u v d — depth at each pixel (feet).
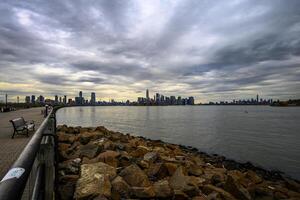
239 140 120.47
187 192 22.08
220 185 27.68
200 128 176.35
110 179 21.30
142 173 23.21
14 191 3.54
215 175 30.32
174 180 24.73
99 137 47.24
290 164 71.31
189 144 105.50
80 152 31.89
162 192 20.17
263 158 79.46
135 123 215.51
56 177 18.12
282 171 62.95
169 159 35.29
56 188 18.07
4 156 24.76
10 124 57.36
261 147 101.35
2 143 32.68
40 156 8.66
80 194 17.78
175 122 232.94
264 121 265.34
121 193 19.67
